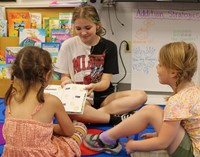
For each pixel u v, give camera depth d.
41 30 2.12
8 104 1.08
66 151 1.11
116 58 1.73
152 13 2.09
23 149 1.02
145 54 2.13
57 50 2.06
